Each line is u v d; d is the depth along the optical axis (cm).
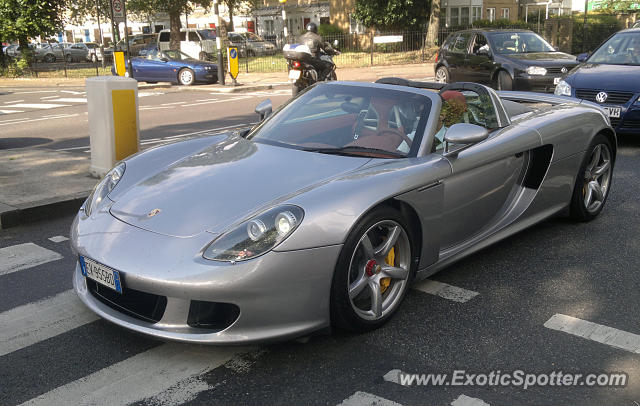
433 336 302
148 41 3562
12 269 399
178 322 264
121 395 254
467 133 331
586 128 451
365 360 279
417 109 362
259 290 256
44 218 512
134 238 276
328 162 325
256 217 269
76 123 1145
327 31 3491
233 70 1877
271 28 4534
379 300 301
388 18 2972
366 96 382
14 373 271
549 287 362
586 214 477
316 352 286
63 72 2580
